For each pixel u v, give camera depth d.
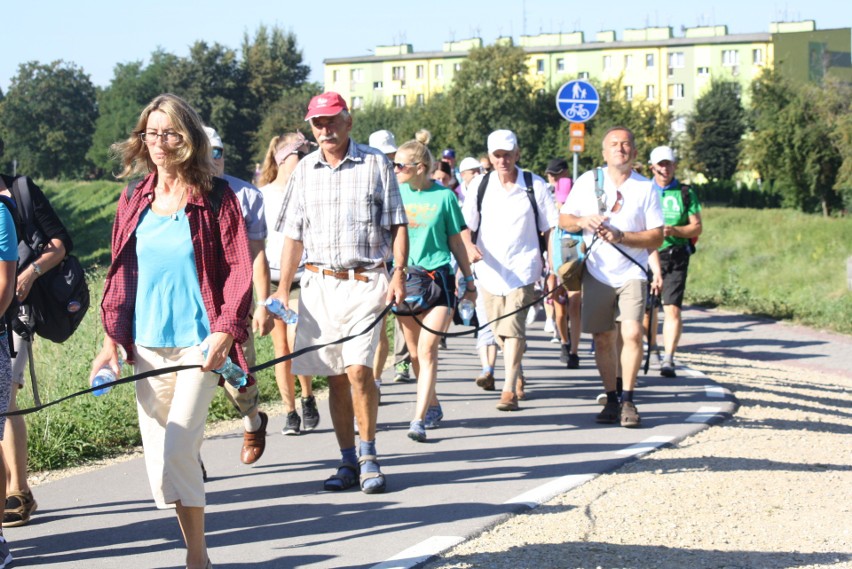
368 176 8.79
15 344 8.04
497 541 7.54
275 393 13.84
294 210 9.02
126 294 6.55
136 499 8.95
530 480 9.27
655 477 9.38
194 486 6.41
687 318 27.05
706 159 120.25
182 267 6.45
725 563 7.07
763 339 22.72
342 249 8.78
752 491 8.92
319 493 8.97
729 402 13.27
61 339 8.08
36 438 10.45
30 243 7.84
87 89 175.50
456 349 18.84
